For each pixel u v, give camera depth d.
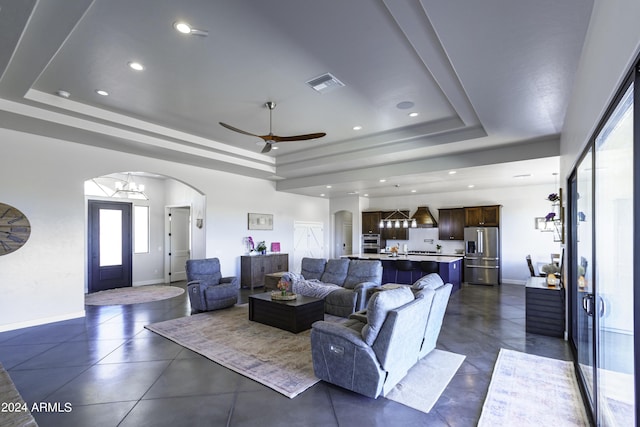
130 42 2.94
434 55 2.92
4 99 3.99
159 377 3.21
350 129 5.37
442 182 7.86
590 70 2.36
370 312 2.80
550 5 2.10
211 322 5.09
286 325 4.68
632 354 1.62
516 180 7.54
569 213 4.08
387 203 11.19
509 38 2.46
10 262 4.71
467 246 9.16
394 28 2.72
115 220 8.50
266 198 9.12
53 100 4.16
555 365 3.48
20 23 2.37
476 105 3.74
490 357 3.71
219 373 3.30
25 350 3.92
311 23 2.65
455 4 2.09
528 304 4.61
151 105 4.41
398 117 4.80
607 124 2.07
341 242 12.63
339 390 2.95
